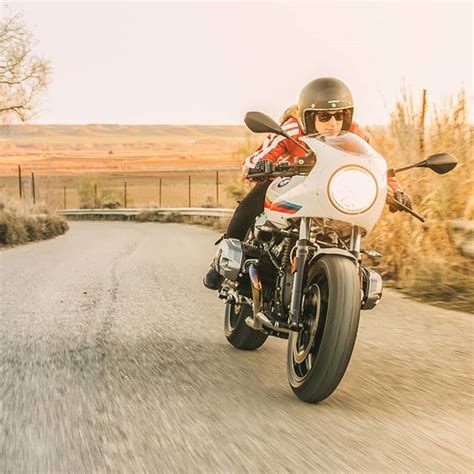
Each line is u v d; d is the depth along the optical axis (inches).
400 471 120.4
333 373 153.2
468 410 156.9
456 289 318.7
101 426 143.1
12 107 1104.8
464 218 344.5
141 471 119.7
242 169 186.4
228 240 192.4
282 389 173.8
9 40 1088.2
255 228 190.2
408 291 329.7
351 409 156.8
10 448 131.0
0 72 1092.5
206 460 124.6
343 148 157.3
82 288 350.9
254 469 120.6
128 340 230.4
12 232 797.9
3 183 1238.9
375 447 132.0
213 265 213.6
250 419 148.3
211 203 1590.8
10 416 149.8
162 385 175.0
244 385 176.4
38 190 1722.4
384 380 182.4
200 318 271.4
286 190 166.9
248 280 190.9
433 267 327.0
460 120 363.9
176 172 6117.1
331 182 153.2
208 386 174.9
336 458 126.0
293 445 132.6
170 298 319.6
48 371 188.7
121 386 173.8
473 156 356.8
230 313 226.4
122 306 297.7
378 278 171.5
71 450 129.7
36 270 437.1
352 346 153.1
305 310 166.9
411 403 161.9
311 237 168.7
